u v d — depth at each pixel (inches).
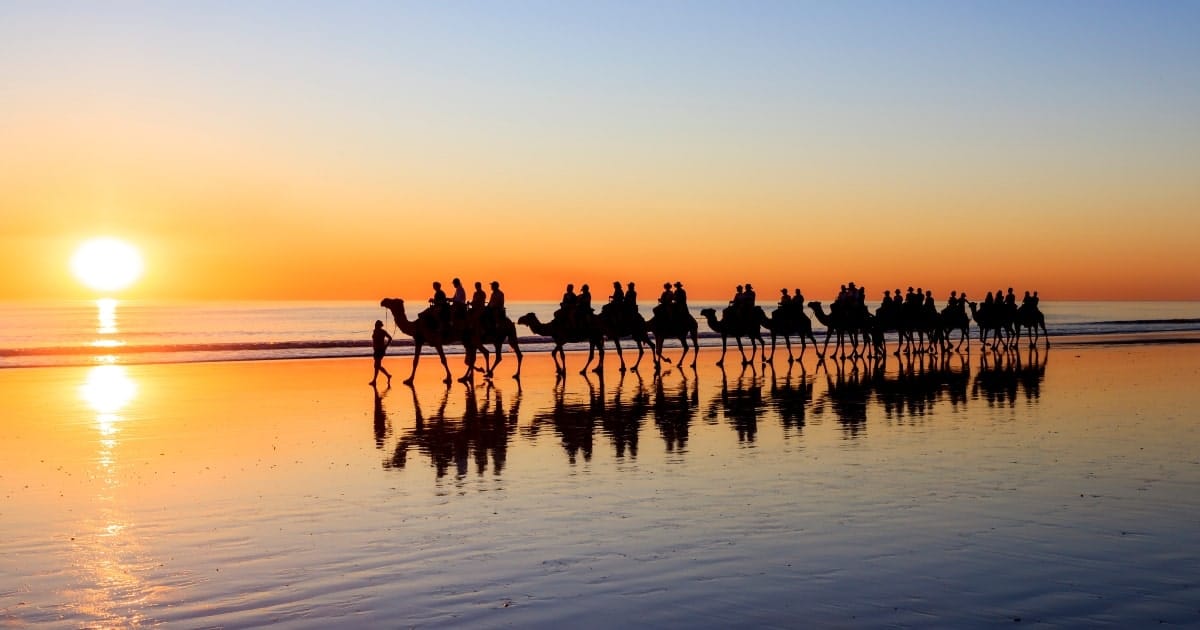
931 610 325.7
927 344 2041.1
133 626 318.0
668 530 434.0
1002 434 711.7
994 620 315.9
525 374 1283.2
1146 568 368.2
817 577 362.6
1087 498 489.1
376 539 422.3
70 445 682.8
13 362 1521.9
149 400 965.8
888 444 669.9
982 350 1667.1
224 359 1593.3
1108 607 326.3
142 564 385.7
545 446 674.2
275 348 1871.3
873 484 530.6
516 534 429.7
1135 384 1087.0
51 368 1391.5
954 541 409.4
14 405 922.1
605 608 331.9
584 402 940.6
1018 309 1828.2
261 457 632.4
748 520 450.9
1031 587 347.6
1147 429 730.2
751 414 841.5
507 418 821.9
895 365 1430.9
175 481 553.0
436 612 329.4
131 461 618.2
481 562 386.6
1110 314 5516.7
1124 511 460.1
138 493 519.5
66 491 524.7
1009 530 426.3
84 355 1691.7
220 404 932.0
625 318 1247.5
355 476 567.8
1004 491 507.8
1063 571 365.7
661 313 1288.1
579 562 385.4
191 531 438.0
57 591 353.4
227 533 434.3
